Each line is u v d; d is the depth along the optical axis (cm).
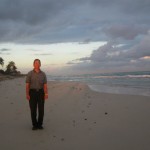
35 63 474
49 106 787
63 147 379
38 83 475
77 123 539
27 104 809
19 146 386
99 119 578
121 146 380
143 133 447
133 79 2812
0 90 1370
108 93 1216
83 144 393
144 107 741
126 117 593
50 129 489
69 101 909
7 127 507
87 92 1275
